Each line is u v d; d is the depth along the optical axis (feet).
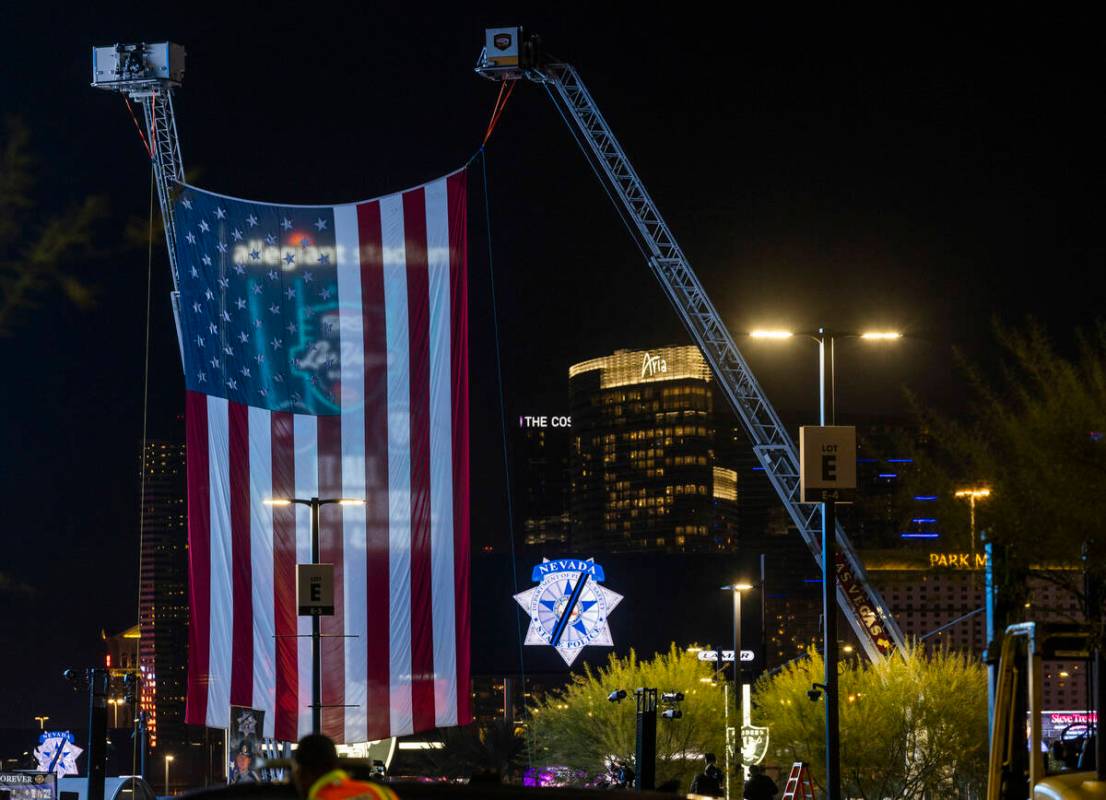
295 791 56.34
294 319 336.70
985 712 487.61
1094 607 104.47
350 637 331.57
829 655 222.07
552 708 622.95
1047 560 106.32
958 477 109.09
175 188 342.64
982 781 493.77
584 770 600.80
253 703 332.80
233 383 338.34
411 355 337.11
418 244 337.72
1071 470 105.91
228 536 336.70
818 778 491.72
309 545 334.65
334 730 329.93
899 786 494.18
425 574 334.85
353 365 335.47
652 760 226.99
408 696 331.77
